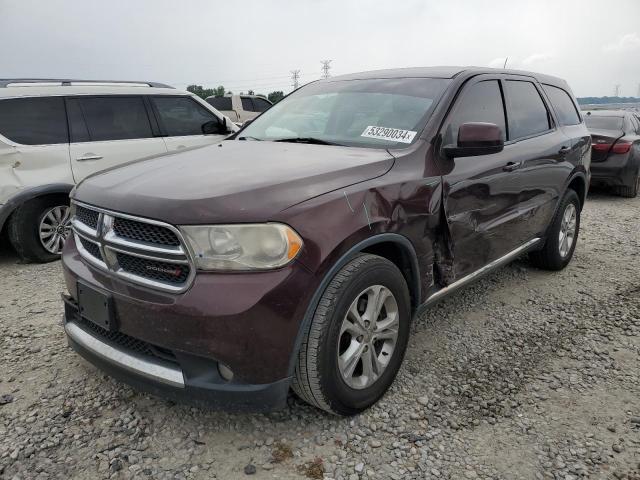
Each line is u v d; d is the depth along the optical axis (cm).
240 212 220
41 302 428
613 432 264
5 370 314
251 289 216
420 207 286
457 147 304
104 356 253
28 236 532
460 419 272
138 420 266
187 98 693
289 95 432
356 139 329
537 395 294
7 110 529
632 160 914
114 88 618
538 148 415
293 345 228
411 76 372
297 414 272
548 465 239
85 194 270
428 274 303
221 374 228
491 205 354
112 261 246
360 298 261
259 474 231
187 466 235
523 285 469
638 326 387
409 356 335
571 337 367
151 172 275
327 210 238
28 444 247
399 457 243
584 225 731
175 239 225
